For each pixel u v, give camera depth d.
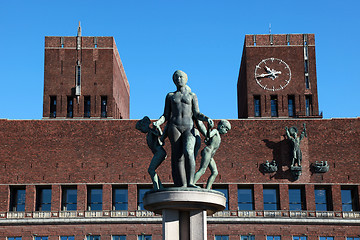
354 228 82.94
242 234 82.50
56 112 96.88
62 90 97.75
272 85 98.31
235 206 83.25
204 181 83.38
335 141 85.75
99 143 85.69
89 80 98.12
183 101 33.25
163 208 31.59
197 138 33.09
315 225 82.94
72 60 98.81
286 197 83.75
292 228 82.81
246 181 84.19
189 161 32.44
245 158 85.00
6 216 83.00
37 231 82.62
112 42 99.62
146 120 34.00
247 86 98.44
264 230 82.62
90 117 96.69
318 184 84.19
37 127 86.25
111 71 98.62
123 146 85.56
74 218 82.75
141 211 83.25
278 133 85.88
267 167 84.25
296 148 84.50
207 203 31.41
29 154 85.31
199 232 31.50
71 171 84.62
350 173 84.56
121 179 84.31
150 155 85.19
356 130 86.12
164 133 33.91
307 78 98.81
